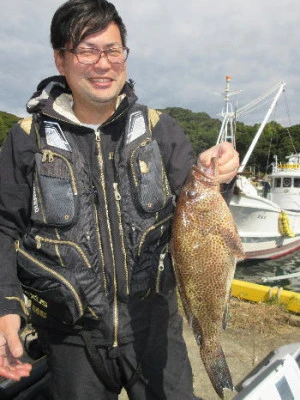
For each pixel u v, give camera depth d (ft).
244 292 20.48
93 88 7.89
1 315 7.75
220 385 7.57
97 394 8.40
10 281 7.97
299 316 18.28
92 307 7.84
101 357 8.21
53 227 7.79
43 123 8.13
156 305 8.42
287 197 63.41
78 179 7.89
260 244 53.83
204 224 7.95
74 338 8.23
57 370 8.45
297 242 58.23
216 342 7.93
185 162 8.63
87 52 7.75
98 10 7.72
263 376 8.73
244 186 49.98
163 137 8.54
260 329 16.93
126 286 7.97
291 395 8.46
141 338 8.22
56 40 8.10
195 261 7.98
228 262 8.02
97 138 8.11
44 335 8.57
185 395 8.36
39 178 7.82
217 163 7.92
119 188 7.98
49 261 7.88
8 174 8.11
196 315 8.10
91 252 7.81
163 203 8.13
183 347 8.80
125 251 7.94
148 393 8.36
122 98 8.57
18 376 7.13
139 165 8.02
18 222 8.25
